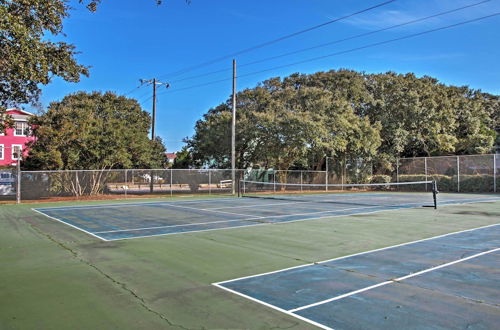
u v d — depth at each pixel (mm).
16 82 11109
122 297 5633
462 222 13758
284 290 5922
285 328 4477
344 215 16234
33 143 27344
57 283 6379
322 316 4836
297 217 15570
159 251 8945
